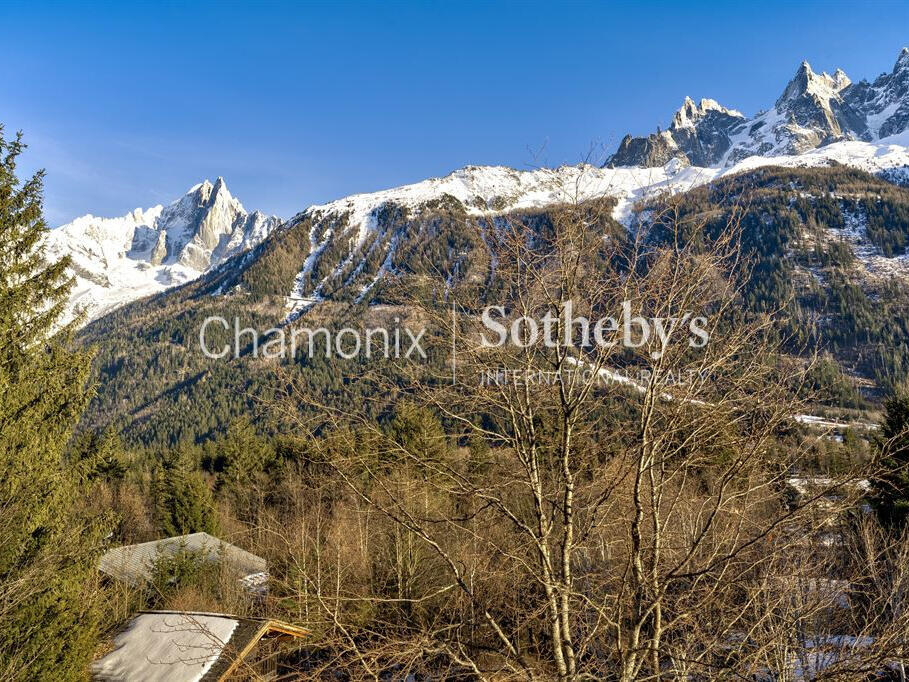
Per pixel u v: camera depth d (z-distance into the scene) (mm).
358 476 5898
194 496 32438
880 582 6793
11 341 11531
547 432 6645
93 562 12234
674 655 6090
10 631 10422
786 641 6219
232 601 20188
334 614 5750
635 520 6129
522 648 6535
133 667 12078
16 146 12055
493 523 7418
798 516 5543
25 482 11227
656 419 6449
